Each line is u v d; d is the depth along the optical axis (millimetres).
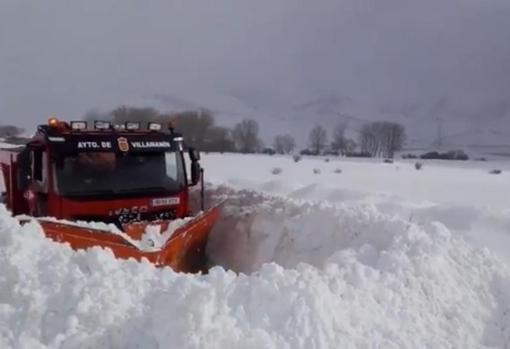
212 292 4340
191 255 8359
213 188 11656
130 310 4531
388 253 6332
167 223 8297
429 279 6074
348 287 5227
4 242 5816
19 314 4559
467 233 10562
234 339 4082
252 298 4617
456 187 24828
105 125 9203
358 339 4590
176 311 4207
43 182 8469
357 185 25328
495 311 6270
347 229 7918
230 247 9656
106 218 8445
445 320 5629
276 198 9914
